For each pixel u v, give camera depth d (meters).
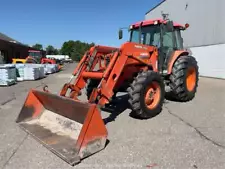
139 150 3.18
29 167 2.75
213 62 13.95
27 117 4.32
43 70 15.61
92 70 4.46
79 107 3.29
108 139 3.57
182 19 17.48
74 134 3.46
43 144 3.33
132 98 4.34
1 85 10.59
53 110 4.13
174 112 5.18
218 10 13.16
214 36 13.71
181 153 3.08
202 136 3.67
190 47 16.48
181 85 6.03
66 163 2.84
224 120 4.55
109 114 5.02
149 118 4.68
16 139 3.61
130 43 4.30
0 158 2.99
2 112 5.34
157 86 4.72
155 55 5.20
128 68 4.66
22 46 31.12
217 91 8.36
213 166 2.74
